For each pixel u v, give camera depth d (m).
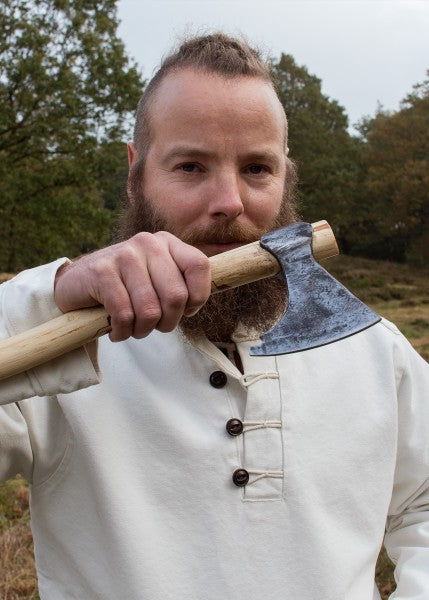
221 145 1.40
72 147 20.64
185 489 1.42
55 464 1.45
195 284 1.03
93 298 1.10
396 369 1.72
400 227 47.66
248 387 1.49
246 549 1.41
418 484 1.74
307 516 1.45
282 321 1.11
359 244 49.56
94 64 20.42
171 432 1.44
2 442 1.34
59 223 21.30
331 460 1.53
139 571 1.36
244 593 1.38
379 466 1.60
